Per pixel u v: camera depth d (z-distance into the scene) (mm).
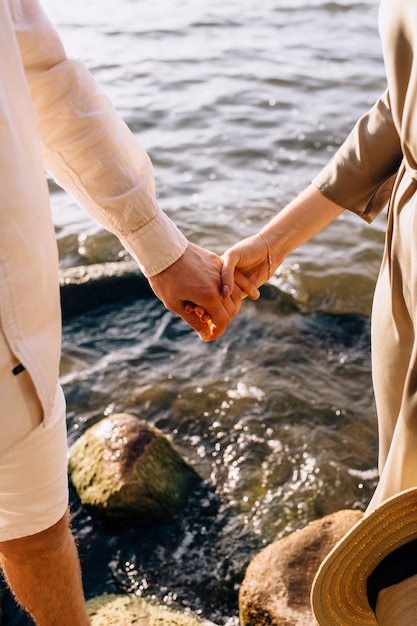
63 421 1945
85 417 3766
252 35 10289
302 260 4984
